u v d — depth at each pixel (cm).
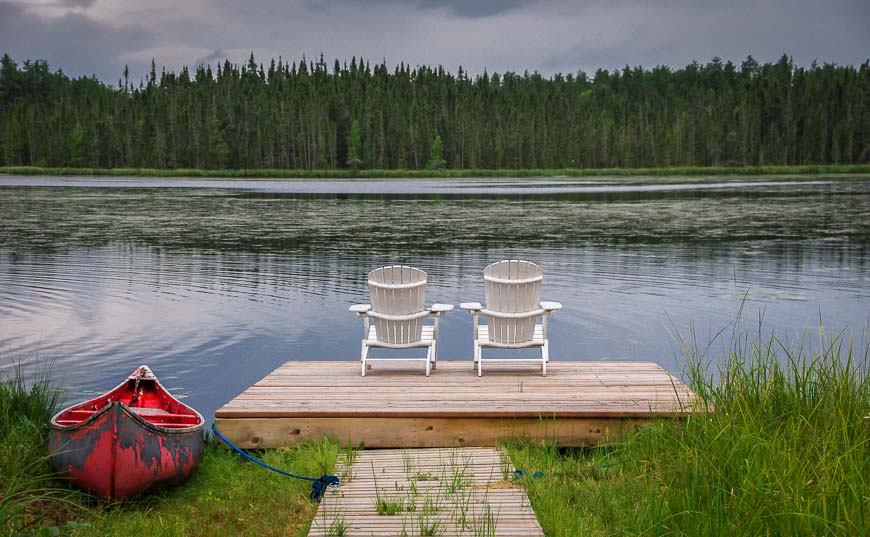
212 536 461
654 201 4541
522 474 525
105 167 12725
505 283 745
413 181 10331
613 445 591
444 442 608
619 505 477
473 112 14150
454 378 742
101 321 1205
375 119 13588
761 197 4944
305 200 4859
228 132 12975
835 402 536
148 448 507
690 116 14250
